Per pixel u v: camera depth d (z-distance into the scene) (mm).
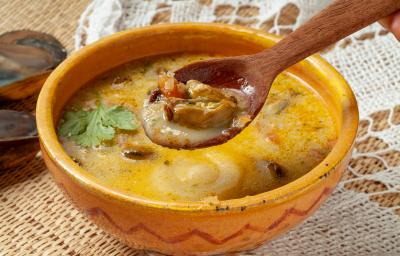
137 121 420
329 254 417
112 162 398
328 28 391
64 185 371
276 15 549
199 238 356
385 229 427
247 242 366
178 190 387
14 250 414
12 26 546
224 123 401
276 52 399
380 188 450
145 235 361
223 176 395
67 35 544
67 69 419
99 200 356
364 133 480
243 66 406
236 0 564
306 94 437
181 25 449
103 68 443
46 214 434
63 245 418
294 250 418
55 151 370
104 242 419
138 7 558
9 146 443
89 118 417
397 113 490
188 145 397
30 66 492
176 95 407
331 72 420
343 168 376
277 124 422
